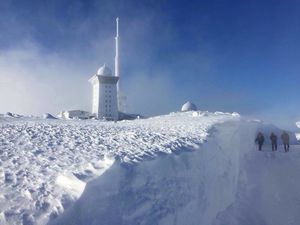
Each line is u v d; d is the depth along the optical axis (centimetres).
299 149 2159
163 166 845
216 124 1684
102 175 639
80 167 718
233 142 1595
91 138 1207
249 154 1930
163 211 716
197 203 917
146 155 852
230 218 1123
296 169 1705
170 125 1919
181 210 792
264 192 1438
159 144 1048
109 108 7431
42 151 898
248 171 1650
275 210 1288
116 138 1229
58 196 549
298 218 1225
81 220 542
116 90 7581
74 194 564
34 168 706
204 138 1247
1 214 472
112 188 654
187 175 916
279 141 2667
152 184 762
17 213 481
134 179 723
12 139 1073
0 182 601
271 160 1878
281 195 1414
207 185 1038
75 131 1429
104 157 773
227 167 1333
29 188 575
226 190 1218
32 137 1152
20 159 787
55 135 1242
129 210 650
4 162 750
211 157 1186
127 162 761
